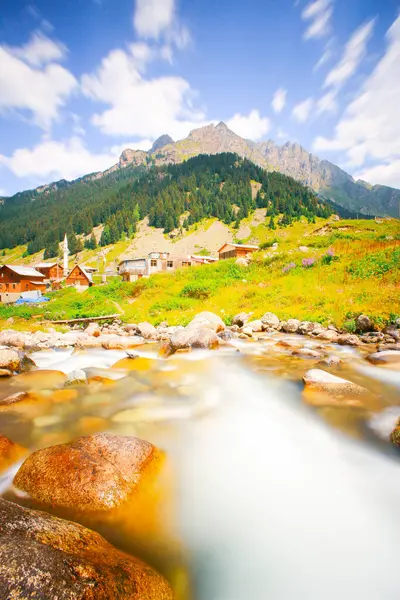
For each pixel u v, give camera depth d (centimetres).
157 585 245
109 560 251
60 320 2525
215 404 660
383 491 392
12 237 18200
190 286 2767
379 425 538
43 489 352
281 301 2023
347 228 5466
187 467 434
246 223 15025
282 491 390
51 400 659
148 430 536
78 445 413
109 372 909
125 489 356
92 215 18188
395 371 838
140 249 13688
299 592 266
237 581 273
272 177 19750
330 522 341
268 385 768
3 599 196
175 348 1191
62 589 206
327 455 468
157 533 316
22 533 253
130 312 2570
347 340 1226
